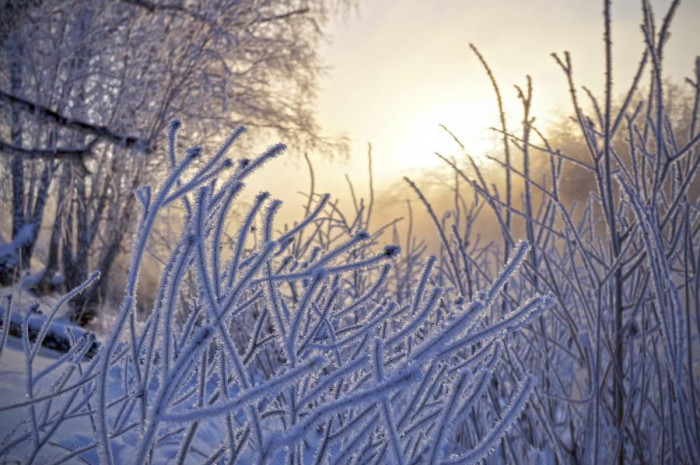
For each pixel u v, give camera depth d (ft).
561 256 8.19
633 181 6.38
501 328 3.85
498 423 3.73
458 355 6.23
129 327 4.21
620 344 6.50
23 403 4.44
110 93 32.65
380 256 4.00
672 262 6.38
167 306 3.85
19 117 31.45
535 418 6.75
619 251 6.41
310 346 4.38
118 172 30.71
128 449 6.28
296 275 4.02
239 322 11.22
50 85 31.30
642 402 6.40
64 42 31.27
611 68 6.03
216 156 4.12
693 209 6.14
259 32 40.16
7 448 4.78
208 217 4.26
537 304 3.91
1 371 8.05
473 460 3.64
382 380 3.36
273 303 4.11
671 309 5.47
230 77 34.50
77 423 6.70
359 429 4.24
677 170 6.28
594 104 6.49
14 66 31.17
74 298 26.55
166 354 3.88
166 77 31.99
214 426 8.50
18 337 11.27
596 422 6.13
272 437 3.03
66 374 5.39
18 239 29.43
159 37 32.27
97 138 28.68
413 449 4.04
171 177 3.94
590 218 7.47
